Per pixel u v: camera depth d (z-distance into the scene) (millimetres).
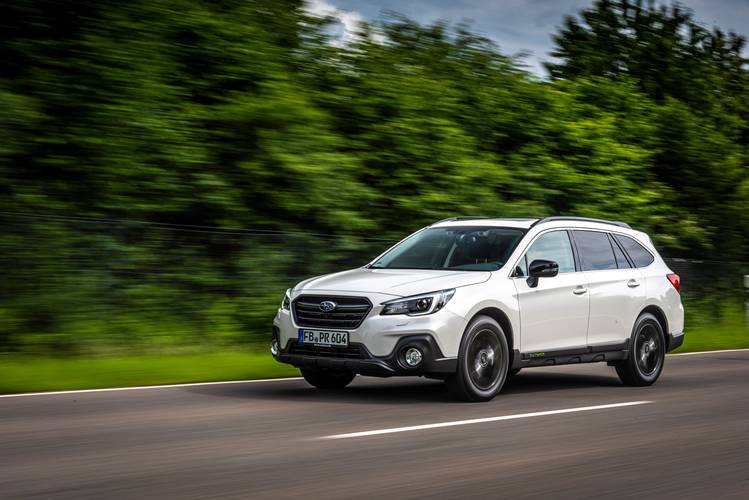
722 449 6984
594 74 24641
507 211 17203
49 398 8922
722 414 8727
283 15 16906
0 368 10602
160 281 13078
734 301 20641
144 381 10328
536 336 9891
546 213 17828
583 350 10461
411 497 5301
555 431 7609
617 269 11133
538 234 10359
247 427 7449
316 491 5371
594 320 10594
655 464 6402
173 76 14695
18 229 11930
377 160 16250
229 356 12711
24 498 5094
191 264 13406
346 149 16281
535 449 6812
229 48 15156
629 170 20516
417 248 10477
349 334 8961
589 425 7961
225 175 14570
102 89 13828
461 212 16594
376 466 6082
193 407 8477
